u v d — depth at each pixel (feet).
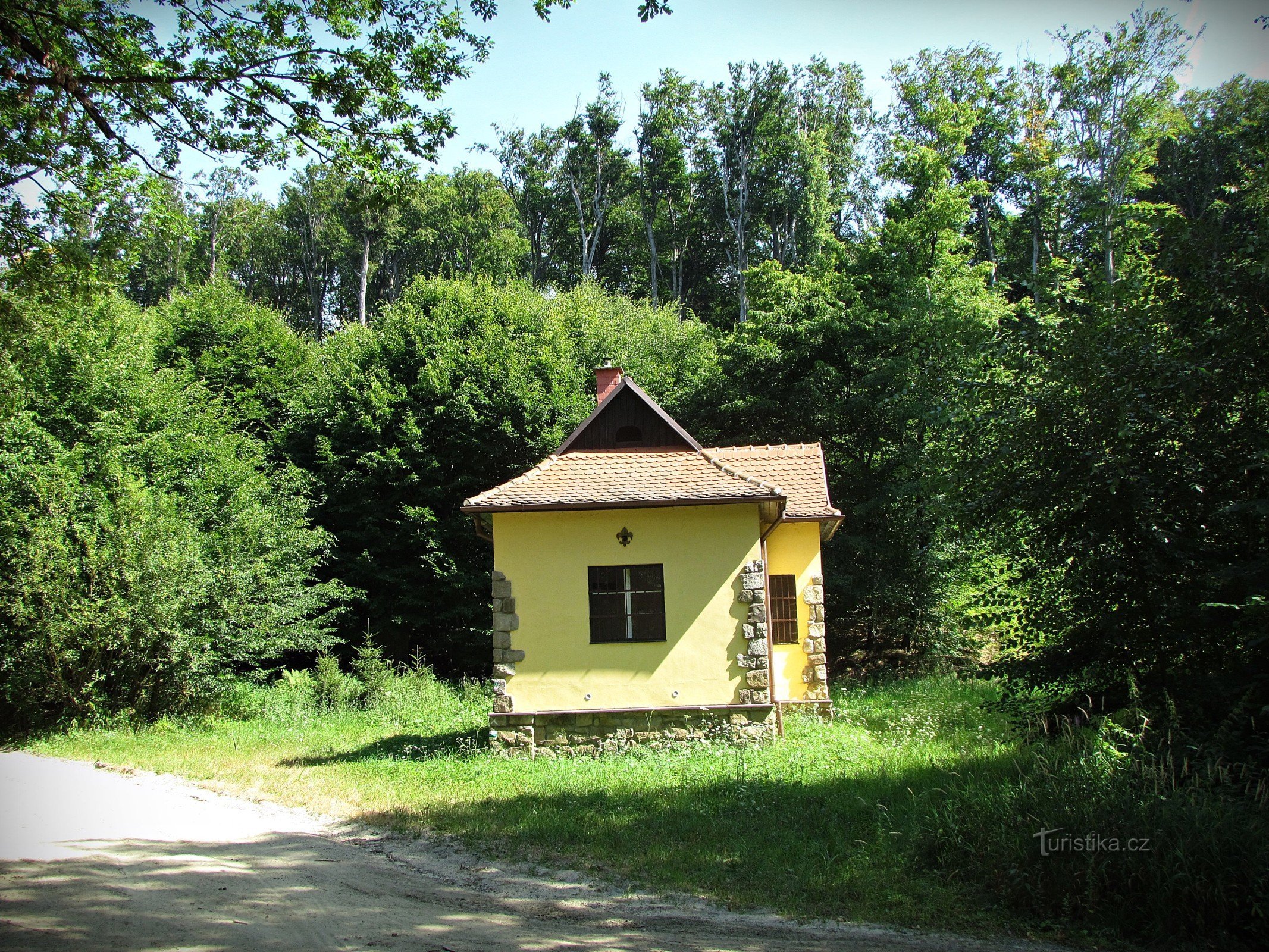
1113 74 108.37
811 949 20.86
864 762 40.11
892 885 25.14
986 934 22.11
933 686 64.80
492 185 179.52
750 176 174.91
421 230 165.89
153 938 19.67
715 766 40.78
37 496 57.11
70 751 48.88
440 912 22.85
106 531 58.18
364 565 87.92
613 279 194.39
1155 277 37.60
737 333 95.96
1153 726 31.81
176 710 60.49
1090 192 106.52
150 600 56.85
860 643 87.40
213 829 31.55
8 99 34.81
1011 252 137.28
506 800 35.32
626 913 23.36
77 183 39.17
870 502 81.87
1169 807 24.09
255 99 36.52
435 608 90.22
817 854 27.78
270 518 73.26
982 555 43.06
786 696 57.62
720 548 47.98
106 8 34.78
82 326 70.69
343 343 103.91
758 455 64.28
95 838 29.32
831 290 95.45
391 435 92.38
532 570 47.91
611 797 35.53
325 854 28.27
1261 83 50.29
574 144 192.24
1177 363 34.40
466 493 93.20
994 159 137.90
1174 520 35.91
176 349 100.78
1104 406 36.01
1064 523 37.55
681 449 53.42
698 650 47.26
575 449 53.88
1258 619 29.99
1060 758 29.30
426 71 37.22
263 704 64.59
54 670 55.16
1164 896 22.07
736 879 25.88
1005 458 38.22
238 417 95.55
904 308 83.20
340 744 51.03
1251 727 29.76
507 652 47.26
